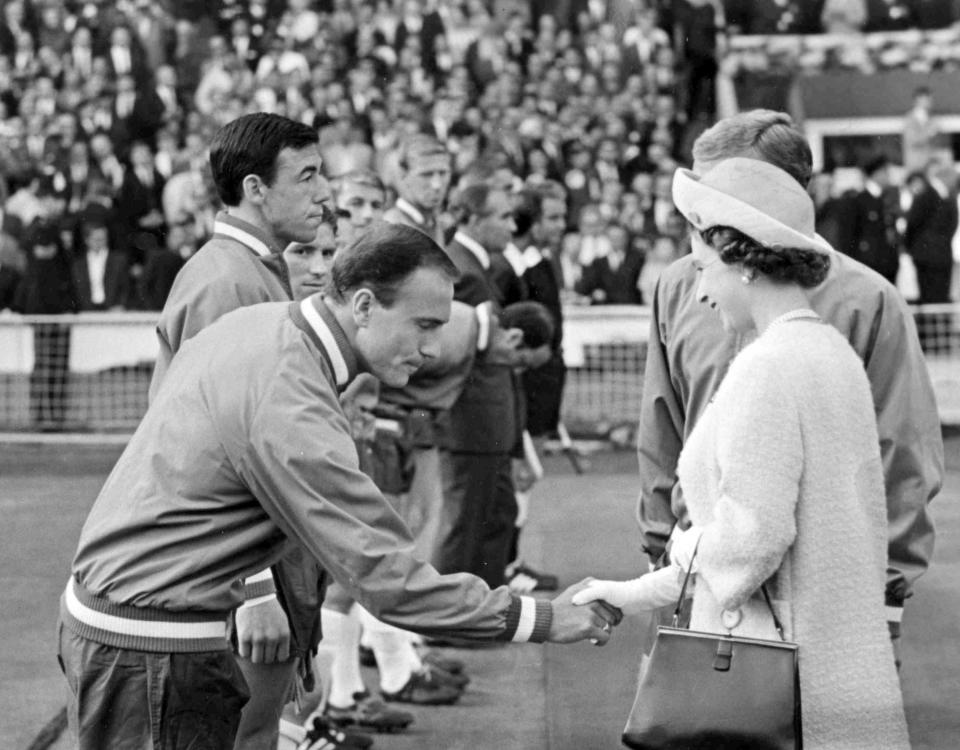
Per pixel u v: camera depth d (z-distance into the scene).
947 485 11.56
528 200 8.80
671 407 4.21
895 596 3.78
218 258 4.21
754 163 3.32
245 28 16.73
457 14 17.08
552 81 16.83
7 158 15.22
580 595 3.42
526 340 6.78
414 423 6.67
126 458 3.40
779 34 19.00
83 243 13.90
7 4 16.44
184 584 3.29
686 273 4.12
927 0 19.02
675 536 3.45
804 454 3.12
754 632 3.17
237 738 4.25
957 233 15.26
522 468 8.02
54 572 8.80
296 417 3.22
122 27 16.34
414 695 6.21
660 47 17.05
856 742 3.13
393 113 16.02
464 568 6.88
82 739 3.38
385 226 3.41
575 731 5.82
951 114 19.05
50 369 13.41
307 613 4.25
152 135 15.73
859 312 3.83
